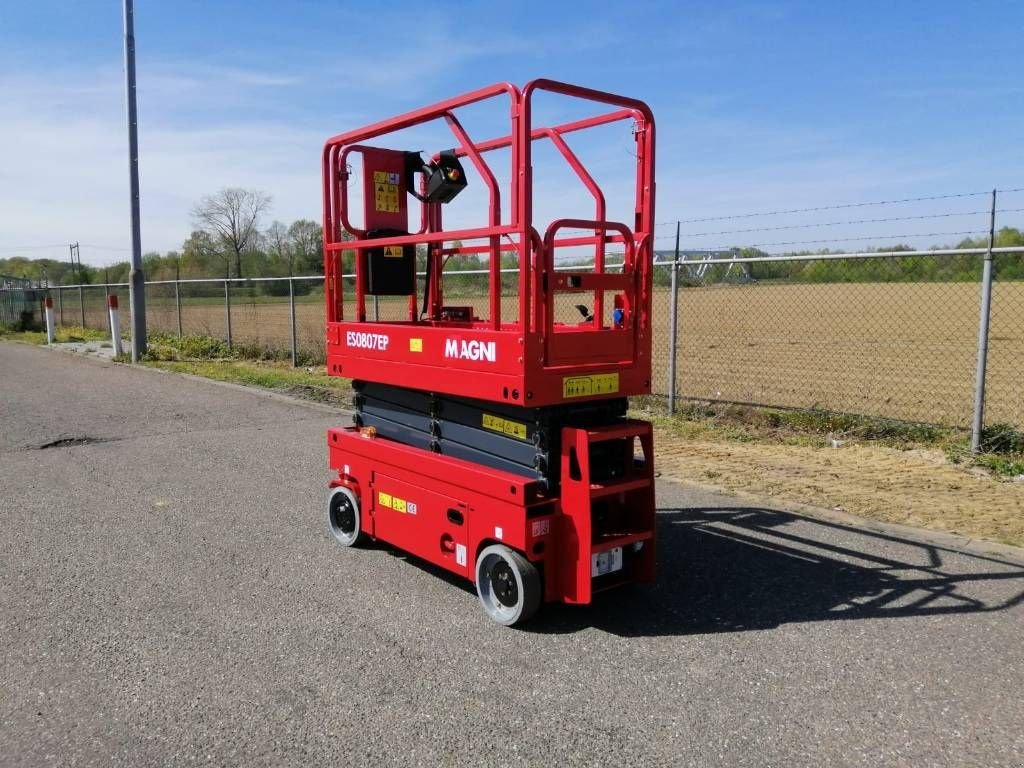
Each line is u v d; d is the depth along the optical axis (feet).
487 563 12.57
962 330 65.36
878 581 13.91
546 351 11.80
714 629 12.13
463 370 12.71
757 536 16.33
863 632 11.94
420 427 14.51
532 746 8.99
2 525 17.17
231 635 11.86
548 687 10.36
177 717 9.57
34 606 12.89
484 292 36.58
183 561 15.02
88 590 13.57
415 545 14.14
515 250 14.88
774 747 8.96
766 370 42.29
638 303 13.09
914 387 35.76
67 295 102.47
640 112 13.08
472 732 9.28
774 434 25.43
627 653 11.35
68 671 10.72
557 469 12.27
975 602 12.94
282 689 10.27
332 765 8.61
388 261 15.92
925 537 16.05
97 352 56.18
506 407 12.59
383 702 9.95
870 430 24.57
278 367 45.93
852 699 10.00
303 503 18.92
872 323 71.77
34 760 8.70
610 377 12.64
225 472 21.90
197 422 29.35
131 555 15.34
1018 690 10.19
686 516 17.69
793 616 12.55
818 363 45.21
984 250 21.34
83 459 23.45
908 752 8.86
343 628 12.16
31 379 41.78
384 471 14.73
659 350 52.34
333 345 16.15
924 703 9.89
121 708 9.79
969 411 29.22
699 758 8.75
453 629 12.16
